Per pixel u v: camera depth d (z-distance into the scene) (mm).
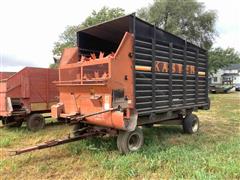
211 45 34031
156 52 6816
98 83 5867
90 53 7762
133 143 6336
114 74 5785
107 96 5848
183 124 8562
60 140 6039
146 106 6520
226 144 6910
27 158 5914
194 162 5332
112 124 5809
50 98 10234
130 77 6082
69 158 5914
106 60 5805
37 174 5031
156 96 6820
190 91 8320
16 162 5648
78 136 6352
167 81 7219
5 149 6902
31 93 9688
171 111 7406
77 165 5480
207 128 9688
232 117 12742
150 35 6621
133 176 4832
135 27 6184
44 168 5289
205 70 9211
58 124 10695
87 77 6309
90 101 6289
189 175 4723
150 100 6645
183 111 8078
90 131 6719
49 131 9266
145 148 6410
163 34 7062
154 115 6793
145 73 6480
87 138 6926
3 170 5219
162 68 7020
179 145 6926
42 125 9797
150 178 4758
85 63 6340
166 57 7164
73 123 6949
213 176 4559
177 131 8859
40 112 9984
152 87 6680
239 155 5922
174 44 7477
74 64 6664
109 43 8281
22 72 9484
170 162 5422
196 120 8789
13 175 4984
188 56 8156
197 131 8852
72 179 4793
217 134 8594
